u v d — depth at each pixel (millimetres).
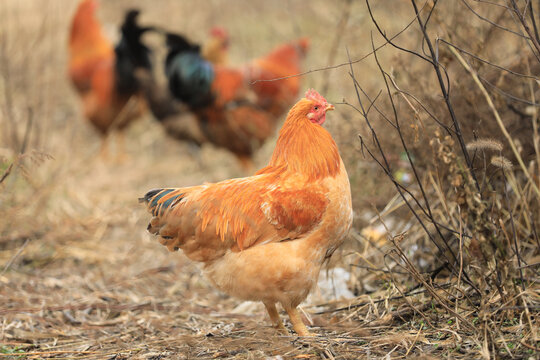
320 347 4043
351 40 8797
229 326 5078
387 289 5031
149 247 7766
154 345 4680
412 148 5312
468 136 5039
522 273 4383
